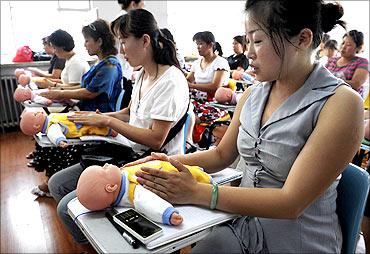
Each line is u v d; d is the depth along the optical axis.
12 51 4.20
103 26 2.09
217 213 0.74
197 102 2.91
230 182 0.98
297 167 0.73
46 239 1.83
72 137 1.41
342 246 0.85
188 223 0.69
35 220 2.02
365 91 3.20
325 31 0.80
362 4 4.07
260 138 0.85
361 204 0.81
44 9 4.26
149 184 0.78
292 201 0.71
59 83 2.83
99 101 2.13
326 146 0.71
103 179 0.75
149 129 1.34
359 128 0.73
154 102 1.34
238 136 0.96
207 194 0.75
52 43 2.69
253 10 0.73
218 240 0.78
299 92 0.81
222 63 3.17
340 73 3.11
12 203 2.23
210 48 3.21
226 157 1.03
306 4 0.71
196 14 5.18
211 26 5.29
